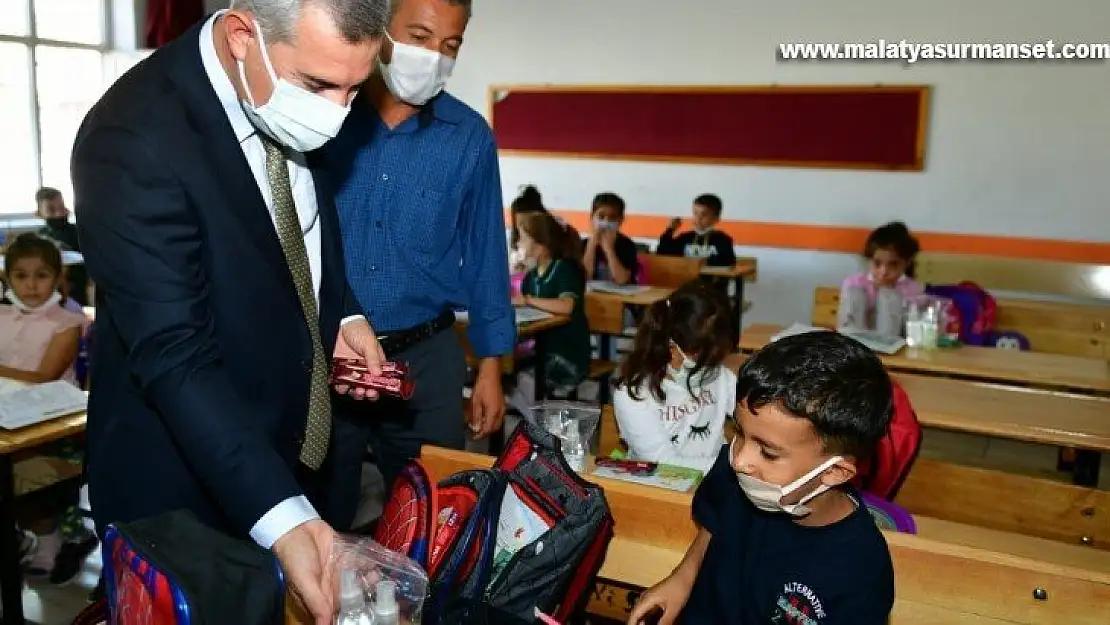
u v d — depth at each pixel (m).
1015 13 5.36
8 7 6.33
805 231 6.07
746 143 6.15
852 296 3.54
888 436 1.76
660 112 6.36
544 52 6.67
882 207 5.86
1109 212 5.31
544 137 6.75
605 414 2.26
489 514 1.23
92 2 6.85
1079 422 2.38
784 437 1.05
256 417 1.18
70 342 2.73
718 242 5.72
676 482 1.76
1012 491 1.87
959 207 5.66
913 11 5.60
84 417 2.15
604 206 5.12
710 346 2.04
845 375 1.05
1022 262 5.43
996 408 2.50
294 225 1.18
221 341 1.12
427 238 1.77
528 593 1.25
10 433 2.03
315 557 0.99
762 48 6.03
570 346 3.98
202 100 1.05
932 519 1.81
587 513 1.33
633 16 6.36
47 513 2.60
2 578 2.12
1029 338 3.83
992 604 1.25
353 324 1.44
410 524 1.18
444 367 1.89
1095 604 1.20
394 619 0.95
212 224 1.06
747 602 1.18
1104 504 1.79
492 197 1.89
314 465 1.31
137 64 1.12
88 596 2.54
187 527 0.96
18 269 2.75
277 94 1.00
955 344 3.27
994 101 5.49
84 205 1.02
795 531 1.14
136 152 1.00
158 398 1.03
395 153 1.74
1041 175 5.44
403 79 1.61
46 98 6.63
